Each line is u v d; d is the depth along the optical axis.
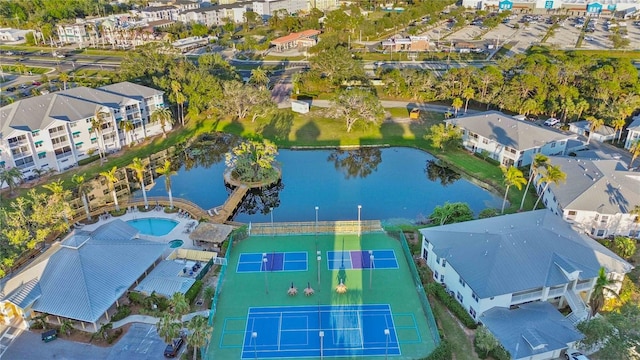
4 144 111.38
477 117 134.12
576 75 164.88
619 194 93.25
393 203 110.81
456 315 72.50
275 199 113.56
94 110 128.50
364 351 66.25
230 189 118.69
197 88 158.38
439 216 96.75
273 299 76.50
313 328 70.38
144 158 132.12
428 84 170.50
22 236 81.94
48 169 121.19
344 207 109.44
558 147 123.44
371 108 141.25
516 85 154.00
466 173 123.12
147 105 144.75
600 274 67.19
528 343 63.00
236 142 145.12
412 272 82.12
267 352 66.31
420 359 62.31
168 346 65.94
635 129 124.62
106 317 72.31
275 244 91.12
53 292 72.06
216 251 89.38
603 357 61.47
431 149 136.62
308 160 134.25
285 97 178.38
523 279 70.31
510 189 113.06
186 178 124.94
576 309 70.69
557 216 86.69
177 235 95.12
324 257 86.88
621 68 161.25
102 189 117.19
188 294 75.75
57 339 68.56
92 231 92.19
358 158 135.00
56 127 120.38
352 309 74.19
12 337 69.00
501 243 75.38
